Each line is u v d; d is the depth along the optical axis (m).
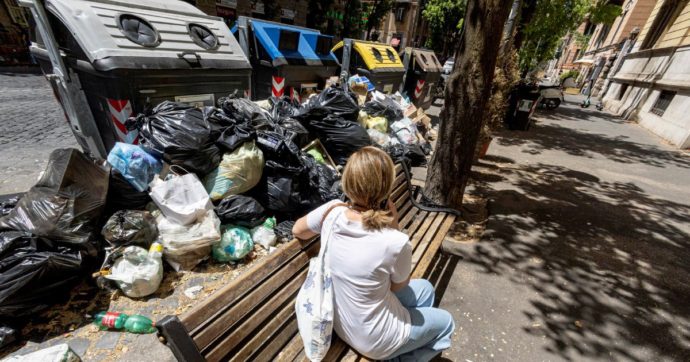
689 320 2.74
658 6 14.84
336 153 4.27
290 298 1.63
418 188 3.67
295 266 1.67
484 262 3.27
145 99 3.26
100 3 3.27
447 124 3.33
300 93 6.11
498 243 3.62
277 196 3.13
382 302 1.38
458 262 3.24
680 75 10.91
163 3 4.00
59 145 4.78
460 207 3.76
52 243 2.08
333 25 18.95
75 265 2.12
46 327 2.03
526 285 3.00
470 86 3.11
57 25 3.17
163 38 3.50
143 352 1.96
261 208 3.03
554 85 15.19
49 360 1.69
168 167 2.81
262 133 3.25
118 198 2.61
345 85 5.39
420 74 9.23
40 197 2.15
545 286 3.01
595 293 2.97
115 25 3.18
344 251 1.33
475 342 2.34
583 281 3.12
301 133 3.79
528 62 9.70
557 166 6.86
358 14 19.12
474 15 2.93
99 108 3.32
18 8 11.71
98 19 3.09
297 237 1.69
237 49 4.29
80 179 2.31
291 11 17.22
